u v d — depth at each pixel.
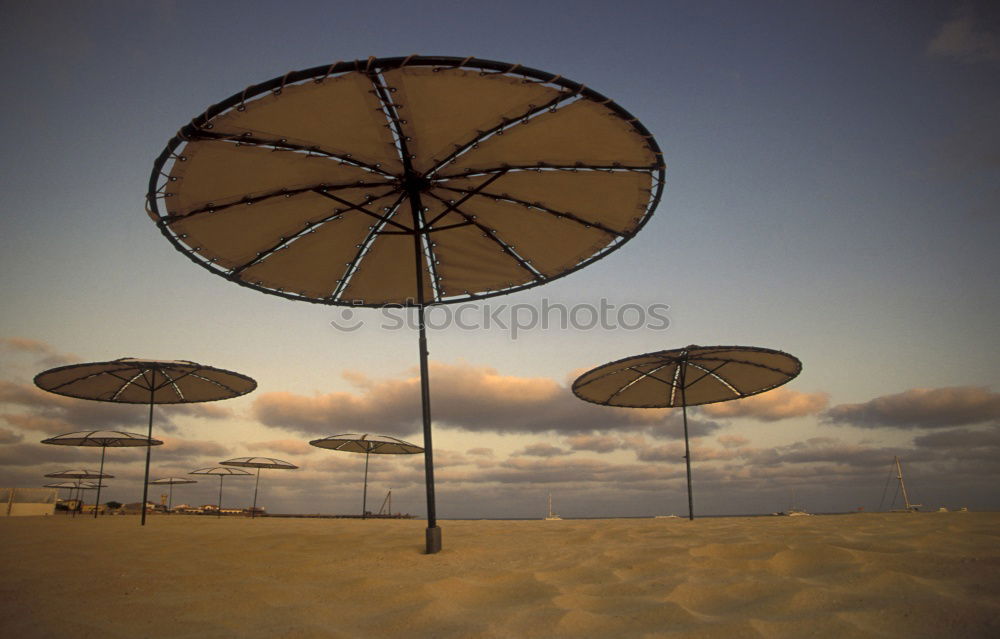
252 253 7.93
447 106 5.64
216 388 14.66
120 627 3.18
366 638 2.91
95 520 16.86
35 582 4.55
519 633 2.91
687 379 13.25
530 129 6.07
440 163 6.60
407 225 8.21
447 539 7.86
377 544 7.20
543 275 9.41
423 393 6.80
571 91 5.48
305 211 7.39
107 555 6.27
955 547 4.75
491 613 3.33
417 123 5.86
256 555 6.13
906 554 4.44
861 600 3.23
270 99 5.22
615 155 6.60
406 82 5.25
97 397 14.87
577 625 3.00
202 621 3.28
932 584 3.50
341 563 5.43
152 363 12.41
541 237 8.49
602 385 13.48
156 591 4.15
